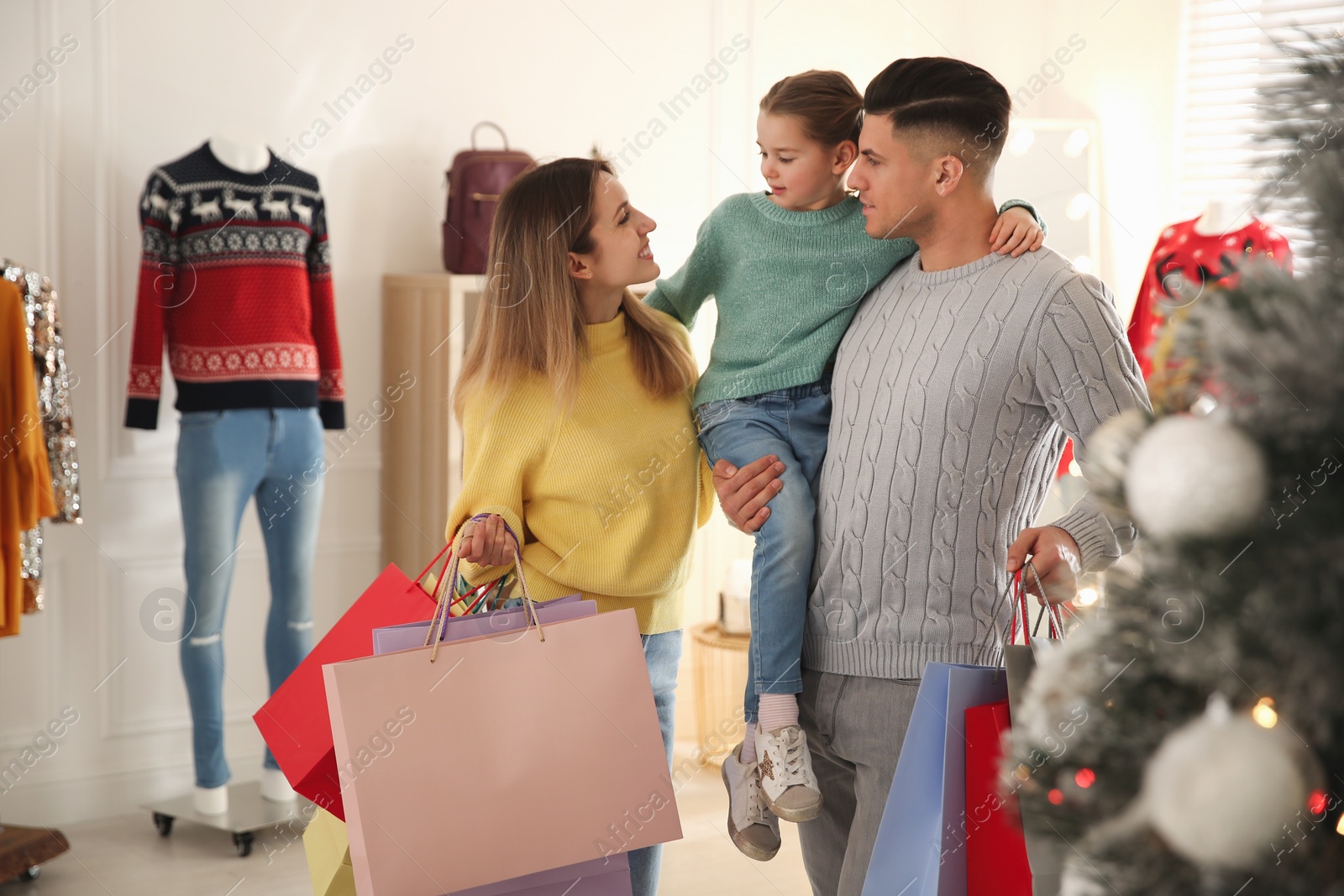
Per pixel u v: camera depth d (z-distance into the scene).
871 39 3.61
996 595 1.29
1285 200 0.86
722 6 3.42
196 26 2.81
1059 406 1.23
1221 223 2.47
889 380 1.32
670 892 2.39
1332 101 0.83
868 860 1.31
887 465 1.30
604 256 1.43
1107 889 0.87
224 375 2.65
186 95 2.81
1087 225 3.52
